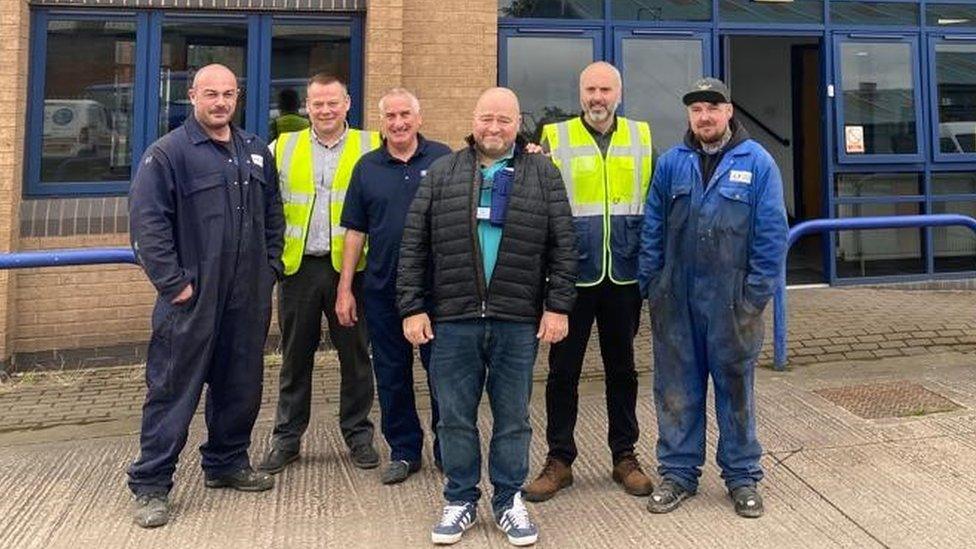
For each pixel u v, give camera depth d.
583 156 3.66
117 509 3.57
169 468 3.52
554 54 7.54
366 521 3.46
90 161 6.43
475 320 3.22
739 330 3.43
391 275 3.83
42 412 5.09
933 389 5.03
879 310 7.13
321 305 4.12
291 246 4.03
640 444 4.30
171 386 3.52
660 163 3.60
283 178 4.04
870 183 8.18
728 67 8.03
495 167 3.29
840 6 8.11
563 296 3.28
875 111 8.14
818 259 9.30
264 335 3.81
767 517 3.41
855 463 3.92
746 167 3.41
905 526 3.29
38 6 6.29
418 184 3.82
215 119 3.59
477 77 6.88
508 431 3.29
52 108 6.35
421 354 3.95
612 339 3.77
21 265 4.64
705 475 3.90
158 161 3.49
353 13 6.73
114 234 6.25
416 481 3.90
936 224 5.73
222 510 3.57
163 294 3.46
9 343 5.91
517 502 3.31
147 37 6.50
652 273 3.63
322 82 4.02
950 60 8.30
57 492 3.77
